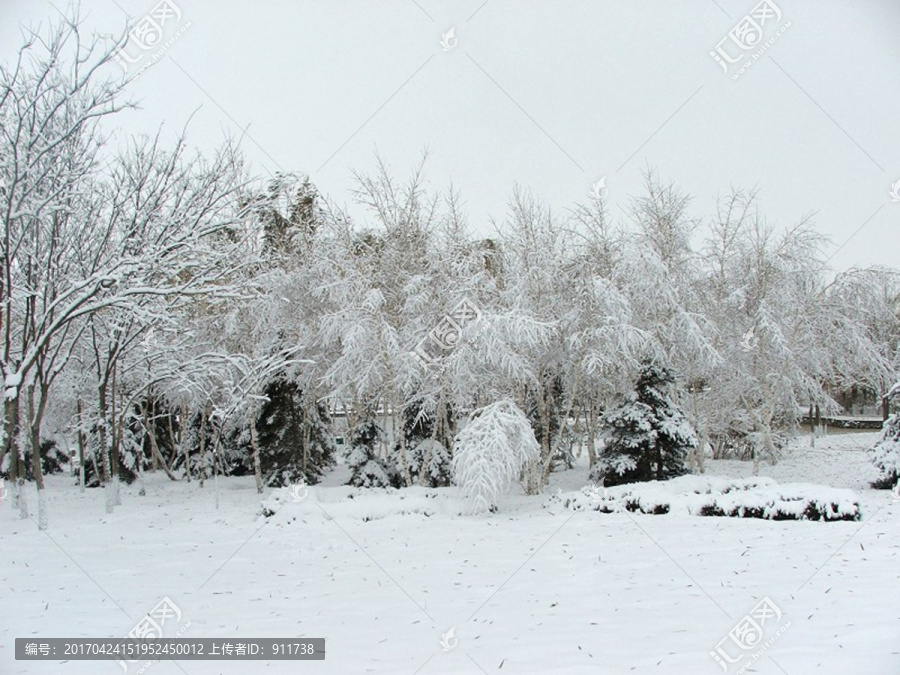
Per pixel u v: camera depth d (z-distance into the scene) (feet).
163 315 42.42
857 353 67.87
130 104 39.68
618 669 16.93
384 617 22.82
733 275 65.67
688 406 68.54
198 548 35.60
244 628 21.70
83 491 65.62
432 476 63.77
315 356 60.08
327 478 73.92
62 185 40.86
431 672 17.40
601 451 58.65
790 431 81.41
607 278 58.44
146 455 89.56
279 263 61.82
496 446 45.68
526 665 17.61
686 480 48.21
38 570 30.60
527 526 40.65
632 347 55.67
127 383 69.00
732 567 28.12
